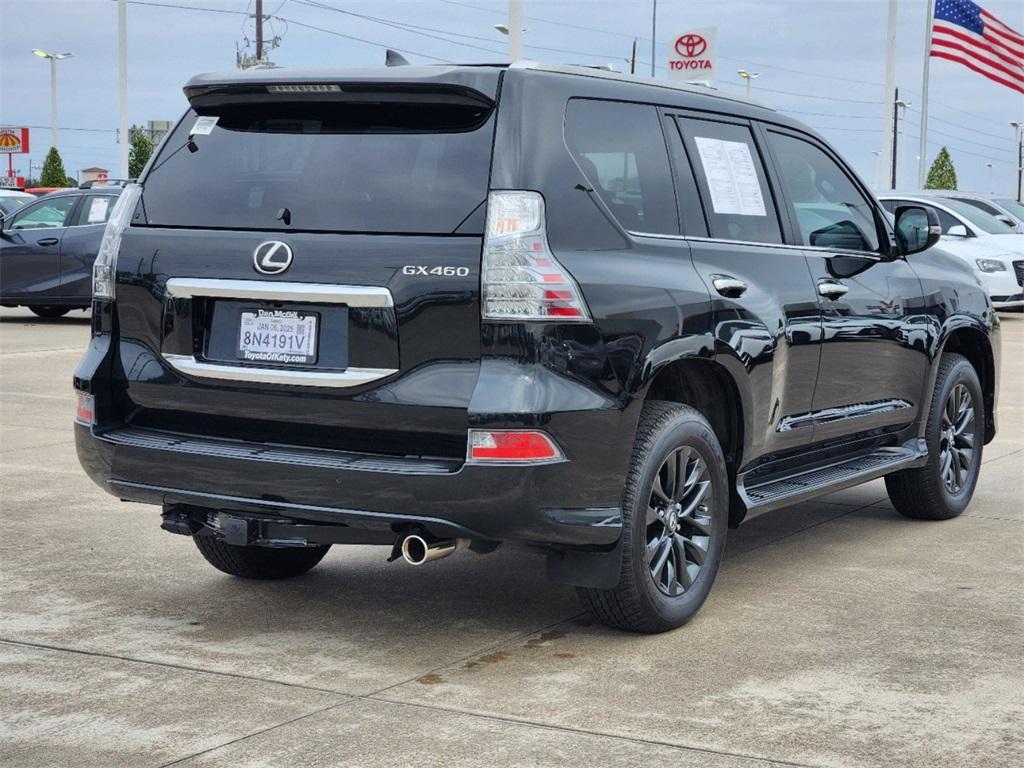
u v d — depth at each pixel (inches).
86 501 277.6
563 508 167.5
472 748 145.1
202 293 178.1
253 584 216.4
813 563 232.4
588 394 167.0
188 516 186.2
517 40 689.0
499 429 161.8
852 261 231.3
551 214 168.6
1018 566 230.2
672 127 198.5
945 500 265.6
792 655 179.0
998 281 746.2
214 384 178.1
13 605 202.2
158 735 149.3
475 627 192.2
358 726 151.9
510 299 162.9
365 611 200.8
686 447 187.9
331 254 170.1
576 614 199.5
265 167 179.9
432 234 166.9
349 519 169.0
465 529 165.2
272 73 179.3
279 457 171.5
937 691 164.7
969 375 269.6
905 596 210.1
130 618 195.9
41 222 706.8
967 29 1029.8
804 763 141.3
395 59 188.1
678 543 189.5
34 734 149.7
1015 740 148.6
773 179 217.9
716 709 157.8
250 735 149.2
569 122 177.3
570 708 157.9
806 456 226.2
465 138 170.1
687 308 183.5
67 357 561.9
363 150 174.9
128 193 188.2
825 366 220.5
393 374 166.9
